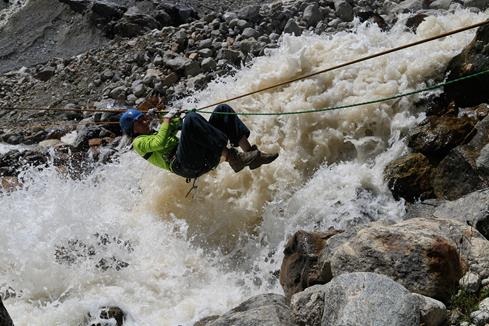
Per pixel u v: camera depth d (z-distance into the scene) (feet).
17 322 22.57
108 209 28.73
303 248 21.11
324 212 25.22
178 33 41.09
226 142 23.30
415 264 17.69
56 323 22.54
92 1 47.67
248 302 19.88
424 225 19.26
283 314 17.99
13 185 31.91
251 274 24.97
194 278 25.08
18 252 25.49
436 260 17.56
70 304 23.08
